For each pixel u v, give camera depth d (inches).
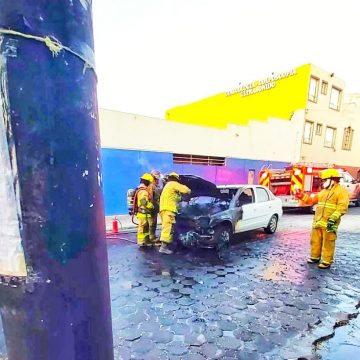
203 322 131.0
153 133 447.5
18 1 24.8
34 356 29.0
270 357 106.7
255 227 293.9
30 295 27.7
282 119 666.2
